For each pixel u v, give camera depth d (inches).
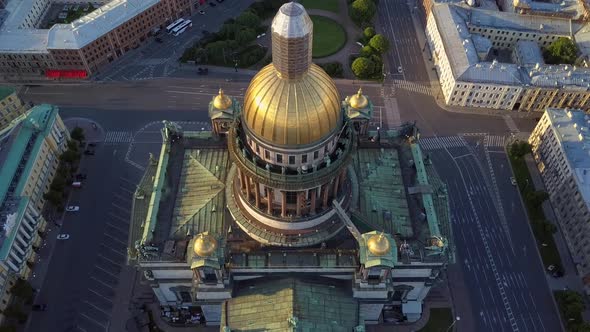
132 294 5049.2
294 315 3617.1
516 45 7544.3
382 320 4840.1
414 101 7071.9
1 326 4677.7
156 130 6624.0
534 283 5191.9
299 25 2709.2
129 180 6038.4
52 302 4987.7
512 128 6717.5
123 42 7608.3
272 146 3191.4
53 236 5497.1
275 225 3750.0
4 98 6289.4
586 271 5132.9
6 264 4778.5
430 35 7805.1
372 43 7470.5
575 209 5349.4
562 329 4877.0
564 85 6599.4
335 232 3860.7
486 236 5565.9
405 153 4699.8
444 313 4938.5
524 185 6023.6
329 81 3181.6
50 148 5890.8
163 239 4042.8
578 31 7628.0
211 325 4808.1
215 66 7549.2
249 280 3976.4
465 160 6323.8
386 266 3558.1
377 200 4239.7
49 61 7165.4
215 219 4114.2
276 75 3048.7
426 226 4136.3
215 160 4554.6
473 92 6766.7
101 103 6963.6
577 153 5585.6
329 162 3353.8
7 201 5078.7
